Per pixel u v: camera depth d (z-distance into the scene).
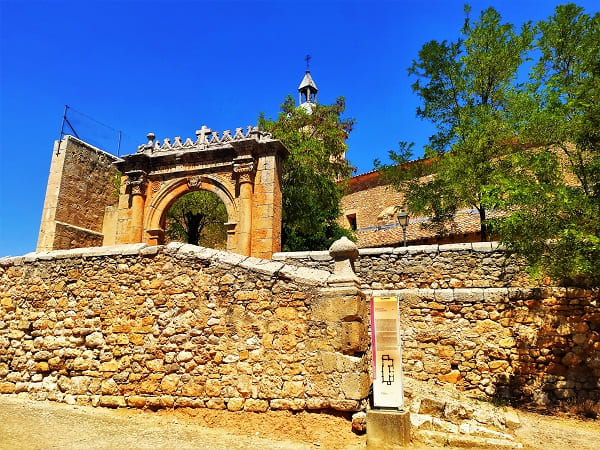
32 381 9.20
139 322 8.63
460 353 10.00
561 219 9.24
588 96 9.56
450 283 10.77
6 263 10.34
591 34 11.66
